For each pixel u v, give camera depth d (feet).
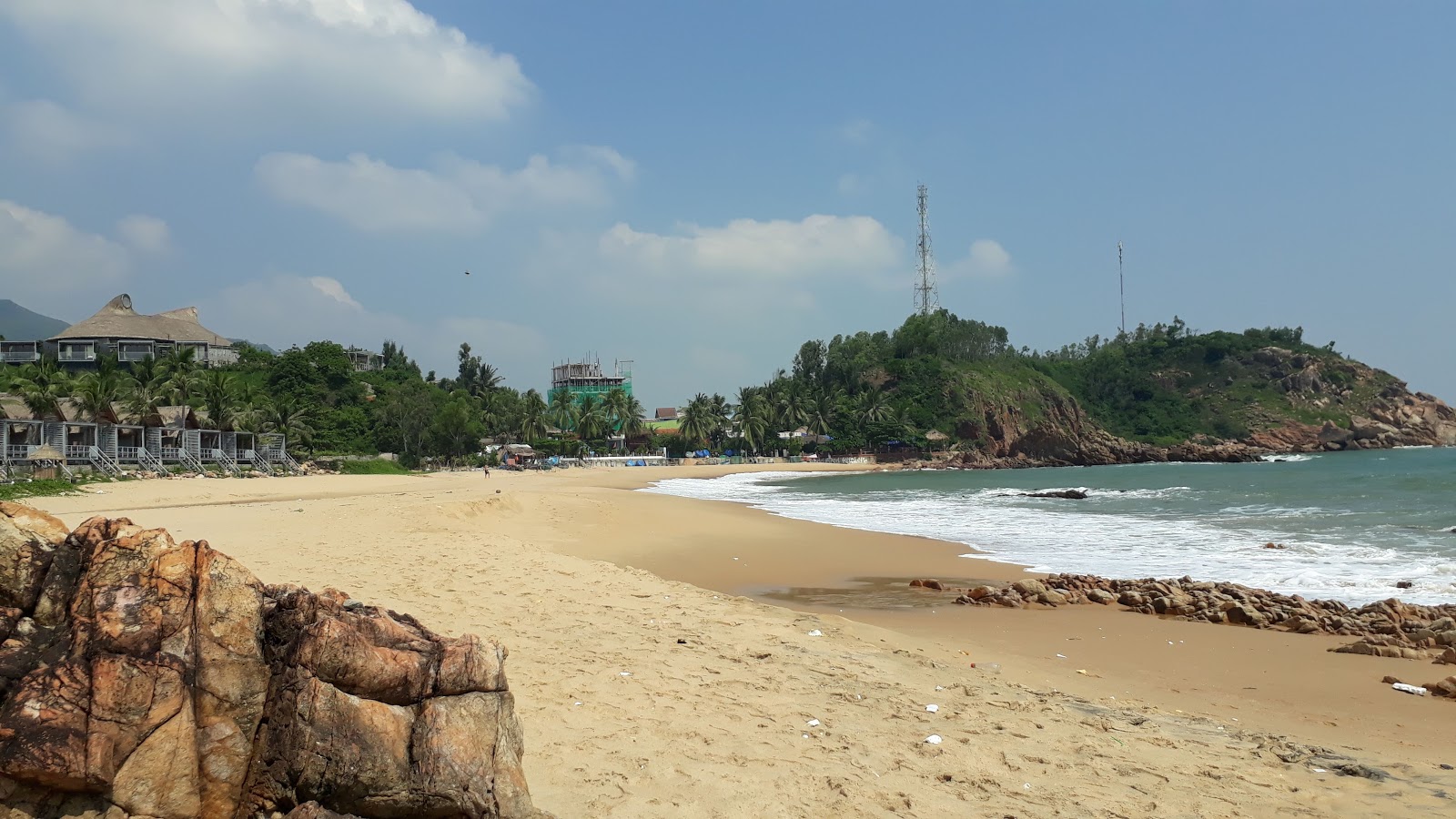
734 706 26.71
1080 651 42.42
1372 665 39.70
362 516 85.25
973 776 22.24
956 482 258.57
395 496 129.39
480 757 14.79
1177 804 21.17
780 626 39.70
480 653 15.65
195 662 13.66
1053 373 610.65
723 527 106.63
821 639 37.78
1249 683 36.55
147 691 12.91
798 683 29.86
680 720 25.00
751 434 471.62
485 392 431.02
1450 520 106.01
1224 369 583.58
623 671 29.73
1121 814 20.40
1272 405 546.26
